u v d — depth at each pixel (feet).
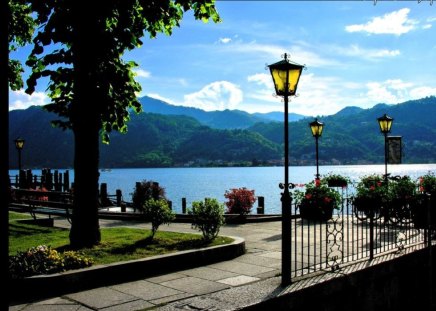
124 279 24.03
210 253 28.25
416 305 28.78
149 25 35.01
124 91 34.12
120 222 53.31
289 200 21.49
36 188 90.63
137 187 66.28
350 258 27.30
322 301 21.67
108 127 35.47
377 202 32.94
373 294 25.08
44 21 30.25
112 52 31.83
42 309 19.10
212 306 18.20
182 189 206.69
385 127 54.44
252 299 19.03
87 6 28.99
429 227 29.96
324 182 48.93
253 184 247.91
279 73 21.59
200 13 34.47
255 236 39.50
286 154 21.67
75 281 22.12
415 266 29.01
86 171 30.83
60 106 31.94
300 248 31.48
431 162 565.12
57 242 34.12
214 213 33.04
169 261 26.07
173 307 18.24
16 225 47.75
